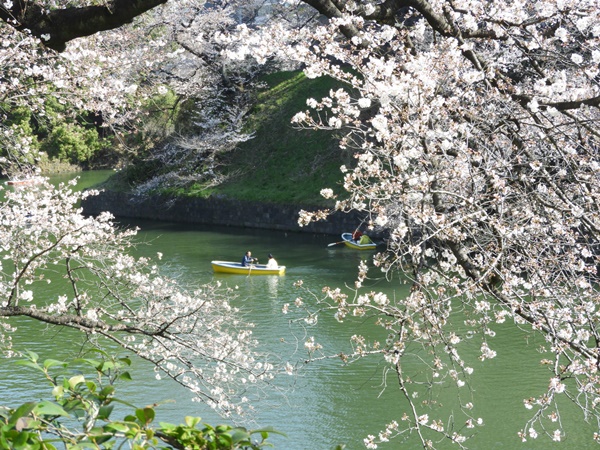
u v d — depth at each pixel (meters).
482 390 14.49
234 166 39.62
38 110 12.11
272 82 42.59
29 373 15.14
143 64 19.55
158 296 9.91
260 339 18.02
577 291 6.28
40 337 17.08
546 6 6.55
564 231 6.26
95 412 2.20
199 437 2.13
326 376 15.55
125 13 5.82
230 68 39.16
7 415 2.09
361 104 5.65
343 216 33.22
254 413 13.64
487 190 6.22
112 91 12.00
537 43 6.87
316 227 34.19
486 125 6.71
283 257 28.94
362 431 13.13
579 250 6.91
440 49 6.73
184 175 39.69
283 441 12.64
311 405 14.17
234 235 34.62
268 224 35.94
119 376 2.42
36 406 1.99
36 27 5.97
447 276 6.12
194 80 36.97
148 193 40.31
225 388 13.95
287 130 39.69
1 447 1.90
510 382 14.70
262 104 41.28
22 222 10.02
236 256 29.45
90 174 53.75
